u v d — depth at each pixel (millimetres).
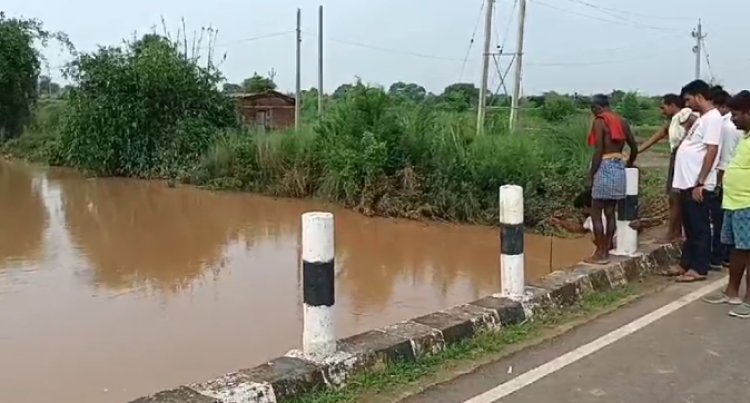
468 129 14820
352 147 15461
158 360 6023
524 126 16109
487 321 5223
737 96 5930
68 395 5273
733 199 5965
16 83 35000
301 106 31469
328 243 4305
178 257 10547
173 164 23016
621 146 7059
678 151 7051
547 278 6277
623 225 7203
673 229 7965
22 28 35406
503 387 4254
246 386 3879
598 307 5988
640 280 6930
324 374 4164
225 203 17125
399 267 9688
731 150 7059
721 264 7473
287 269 9656
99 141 24344
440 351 4785
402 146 14711
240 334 6727
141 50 24953
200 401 3705
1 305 7809
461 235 12305
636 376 4414
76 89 25016
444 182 13828
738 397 4066
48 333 6781
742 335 5207
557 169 12922
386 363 4469
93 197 18609
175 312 7516
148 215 15188
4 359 6059
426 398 4090
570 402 4023
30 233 12750
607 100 7105
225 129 23859
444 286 8586
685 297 6293
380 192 14656
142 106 23969
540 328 5414
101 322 7152
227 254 10773
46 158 30359
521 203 5676
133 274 9406
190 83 24281
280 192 18125
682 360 4688
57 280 9031
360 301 7871
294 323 7074
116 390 5371
